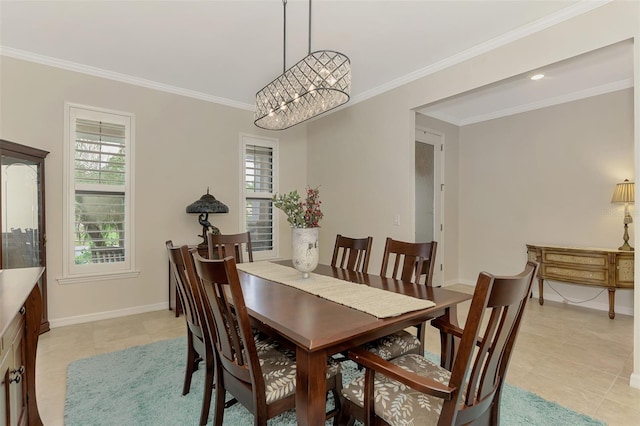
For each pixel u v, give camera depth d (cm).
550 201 424
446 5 232
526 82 364
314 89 217
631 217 347
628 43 215
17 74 297
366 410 126
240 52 301
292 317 137
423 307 153
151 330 310
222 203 415
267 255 462
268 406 131
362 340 134
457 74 304
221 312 140
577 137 400
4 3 229
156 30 264
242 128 438
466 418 110
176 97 386
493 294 96
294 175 486
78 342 280
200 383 212
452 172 513
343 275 227
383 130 378
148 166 368
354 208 416
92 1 228
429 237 478
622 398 198
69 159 322
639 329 209
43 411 182
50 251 312
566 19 235
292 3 229
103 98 340
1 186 262
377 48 292
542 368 237
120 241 353
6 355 116
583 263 364
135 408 185
